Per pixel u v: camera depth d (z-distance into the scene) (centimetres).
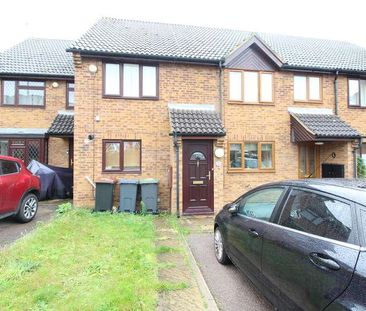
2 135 1237
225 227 480
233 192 1054
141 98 996
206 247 607
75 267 450
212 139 940
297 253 279
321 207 285
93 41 1014
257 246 359
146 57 980
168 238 644
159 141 1002
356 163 1027
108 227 684
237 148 1068
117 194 953
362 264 215
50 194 1132
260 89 1084
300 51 1304
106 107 974
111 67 989
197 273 457
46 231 625
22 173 750
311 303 251
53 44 1559
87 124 962
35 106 1279
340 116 1164
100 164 966
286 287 291
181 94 1026
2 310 331
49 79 1284
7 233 656
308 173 1124
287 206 334
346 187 279
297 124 1066
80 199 949
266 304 376
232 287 424
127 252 513
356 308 203
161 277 436
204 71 1045
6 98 1265
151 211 899
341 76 1175
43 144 1270
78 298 355
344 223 251
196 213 919
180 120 941
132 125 990
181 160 907
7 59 1324
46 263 464
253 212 409
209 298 382
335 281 227
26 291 375
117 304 342
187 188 930
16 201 719
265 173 1080
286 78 1112
